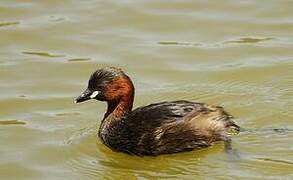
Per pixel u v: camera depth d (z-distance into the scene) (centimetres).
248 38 1856
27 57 1800
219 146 1345
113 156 1377
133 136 1364
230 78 1658
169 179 1277
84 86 1661
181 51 1800
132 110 1438
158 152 1345
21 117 1534
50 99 1605
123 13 2002
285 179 1234
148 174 1304
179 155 1345
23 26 1948
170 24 1942
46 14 2012
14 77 1705
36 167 1351
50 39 1884
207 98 1568
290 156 1300
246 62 1733
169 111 1362
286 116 1448
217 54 1781
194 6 2028
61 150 1401
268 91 1578
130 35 1891
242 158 1302
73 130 1475
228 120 1377
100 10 2023
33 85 1669
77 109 1562
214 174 1271
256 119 1442
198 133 1341
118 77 1425
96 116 1528
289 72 1662
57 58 1791
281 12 1978
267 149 1324
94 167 1341
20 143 1433
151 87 1634
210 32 1895
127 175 1309
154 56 1780
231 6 2020
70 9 2039
